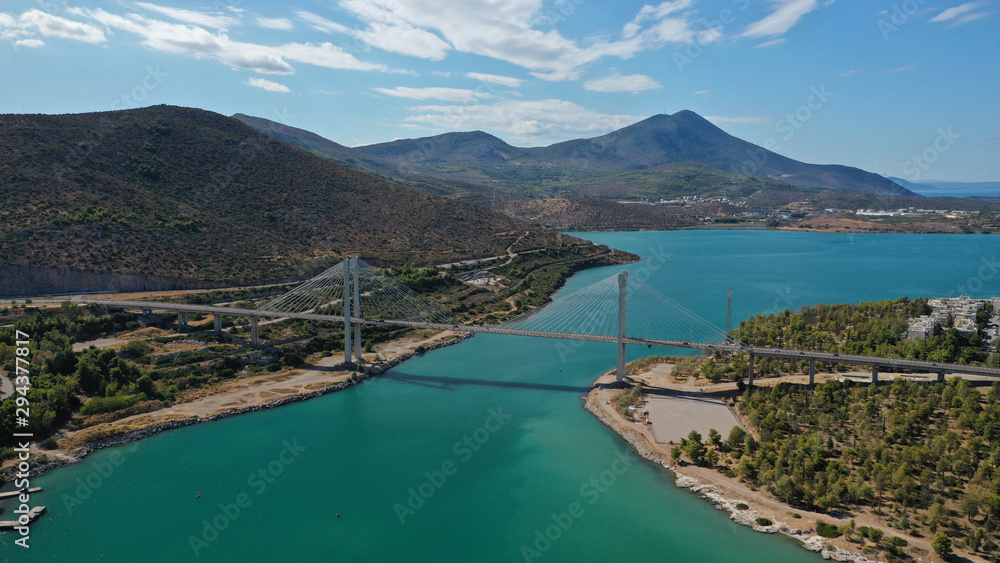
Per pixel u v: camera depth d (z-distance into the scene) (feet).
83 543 201.57
